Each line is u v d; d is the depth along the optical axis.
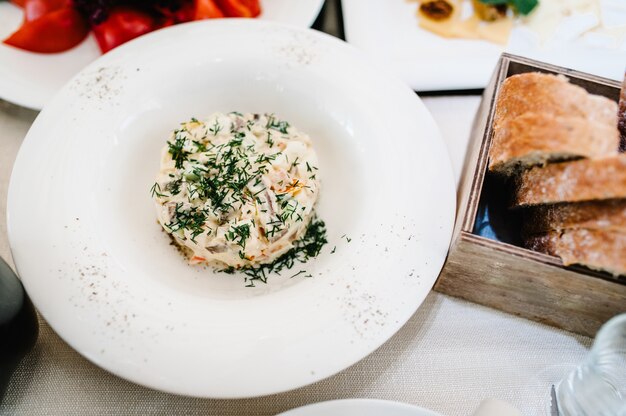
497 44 0.53
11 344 0.34
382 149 0.41
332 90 0.44
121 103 0.42
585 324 0.38
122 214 0.40
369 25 0.53
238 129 0.43
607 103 0.35
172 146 0.41
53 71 0.48
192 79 0.44
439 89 0.49
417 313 0.40
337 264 0.37
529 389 0.37
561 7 0.54
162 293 0.35
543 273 0.34
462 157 0.46
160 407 0.36
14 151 0.45
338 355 0.33
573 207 0.34
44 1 0.48
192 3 0.50
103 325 0.33
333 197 0.43
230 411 0.36
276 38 0.46
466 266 0.36
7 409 0.35
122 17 0.48
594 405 0.34
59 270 0.35
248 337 0.33
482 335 0.39
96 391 0.36
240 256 0.38
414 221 0.38
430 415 0.31
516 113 0.37
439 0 0.54
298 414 0.31
